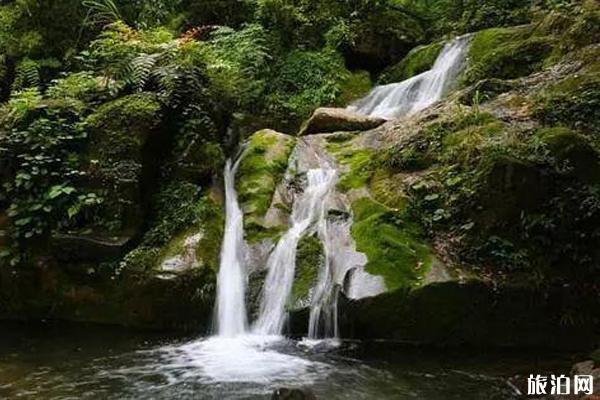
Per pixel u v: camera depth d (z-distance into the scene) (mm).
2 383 5379
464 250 6613
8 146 7535
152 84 8430
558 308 6371
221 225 7598
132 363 5887
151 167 7863
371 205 7137
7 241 7348
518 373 5574
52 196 7238
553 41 9742
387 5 13219
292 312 6520
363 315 6246
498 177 6652
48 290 7324
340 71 11750
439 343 6320
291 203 7820
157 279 6918
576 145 6789
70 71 10734
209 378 5488
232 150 8969
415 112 9227
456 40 11172
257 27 11156
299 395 4605
